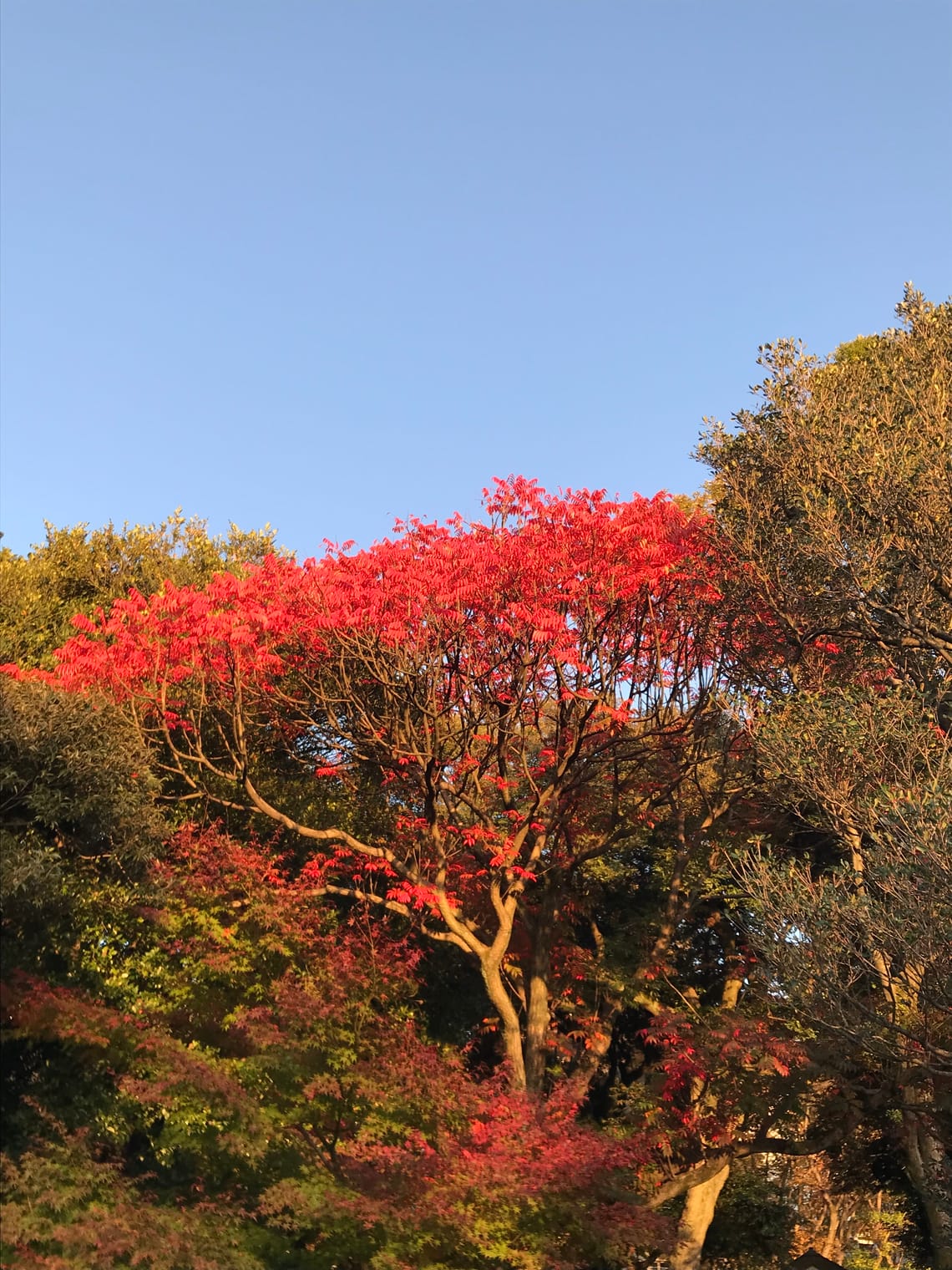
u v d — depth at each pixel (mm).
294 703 16797
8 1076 14406
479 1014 20750
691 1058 14930
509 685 15727
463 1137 12484
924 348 15750
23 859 13094
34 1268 10359
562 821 16812
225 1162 13953
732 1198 21078
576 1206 11492
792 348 15656
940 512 13930
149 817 14938
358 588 15531
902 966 11992
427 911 18344
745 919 18156
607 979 17703
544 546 15203
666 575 15375
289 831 19156
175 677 16922
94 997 14750
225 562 25125
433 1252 11328
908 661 15023
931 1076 13453
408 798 18047
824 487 14867
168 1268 10852
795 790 14086
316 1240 12258
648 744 17031
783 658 15711
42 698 14461
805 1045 14320
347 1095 13883
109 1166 12422
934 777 11836
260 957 15414
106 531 24469
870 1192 19969
